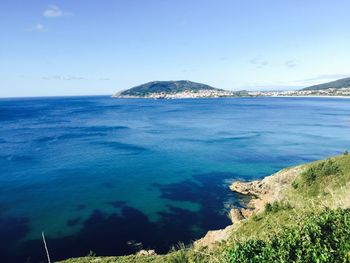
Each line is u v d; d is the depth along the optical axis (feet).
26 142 337.11
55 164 246.27
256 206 158.20
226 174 221.25
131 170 231.50
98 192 185.57
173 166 242.17
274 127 451.94
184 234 131.03
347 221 38.86
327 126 457.27
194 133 401.49
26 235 131.34
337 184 123.95
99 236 129.90
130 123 511.81
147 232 133.18
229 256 38.32
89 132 411.75
